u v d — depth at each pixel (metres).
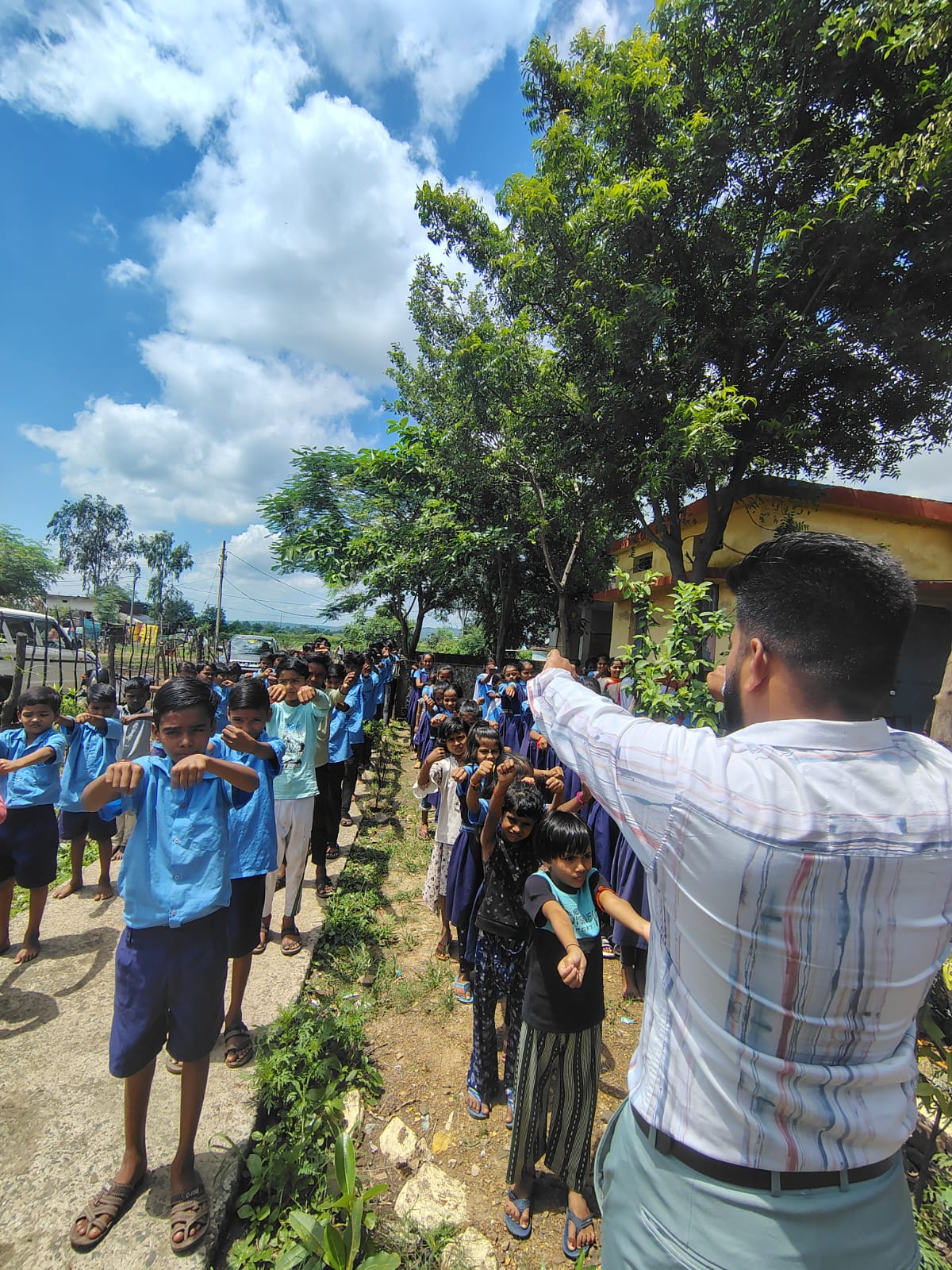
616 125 6.81
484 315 13.86
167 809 2.21
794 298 6.79
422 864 5.84
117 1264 2.00
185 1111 2.16
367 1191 2.16
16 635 7.45
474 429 11.59
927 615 8.74
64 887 4.71
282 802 3.94
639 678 3.63
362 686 7.39
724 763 1.00
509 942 2.94
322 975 3.88
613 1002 3.88
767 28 6.03
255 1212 2.27
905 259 6.07
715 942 0.98
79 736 4.59
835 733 1.01
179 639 16.20
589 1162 2.37
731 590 1.23
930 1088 2.26
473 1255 2.31
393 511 15.04
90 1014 3.24
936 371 6.38
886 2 4.96
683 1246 0.99
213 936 2.21
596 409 7.59
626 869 3.91
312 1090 2.75
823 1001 0.93
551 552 15.16
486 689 9.41
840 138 6.41
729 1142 0.97
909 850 0.93
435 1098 3.04
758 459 7.45
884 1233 0.96
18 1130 2.49
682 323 7.22
